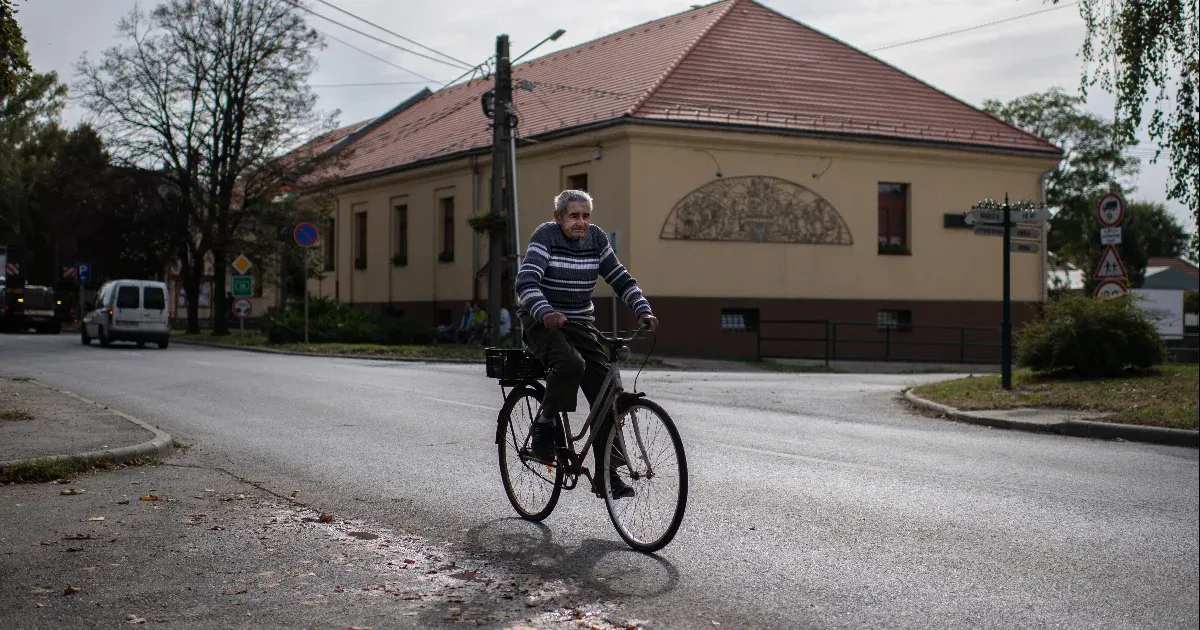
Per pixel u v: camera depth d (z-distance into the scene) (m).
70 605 4.91
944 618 4.83
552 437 6.54
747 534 6.43
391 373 19.52
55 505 7.24
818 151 30.42
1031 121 49.41
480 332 32.06
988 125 33.97
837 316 30.75
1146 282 82.81
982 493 7.89
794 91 32.16
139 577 5.38
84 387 16.12
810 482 8.25
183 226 38.12
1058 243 50.03
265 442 10.33
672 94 30.14
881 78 34.69
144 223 38.41
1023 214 16.23
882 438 11.18
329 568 5.58
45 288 44.81
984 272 32.88
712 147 29.33
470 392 15.52
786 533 6.46
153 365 21.39
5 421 11.05
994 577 5.52
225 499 7.47
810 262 30.45
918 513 7.10
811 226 30.41
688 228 29.06
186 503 7.32
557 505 7.30
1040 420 12.59
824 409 14.29
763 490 7.89
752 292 29.77
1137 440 11.52
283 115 37.31
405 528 6.57
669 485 5.81
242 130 37.38
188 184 37.47
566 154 30.97
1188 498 7.80
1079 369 16.61
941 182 32.25
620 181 28.92
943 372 27.20
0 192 50.19
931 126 32.62
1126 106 16.78
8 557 5.78
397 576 5.43
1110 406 13.16
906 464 9.29
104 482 8.16
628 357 6.21
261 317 50.50
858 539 6.32
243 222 37.91
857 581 5.41
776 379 20.52
